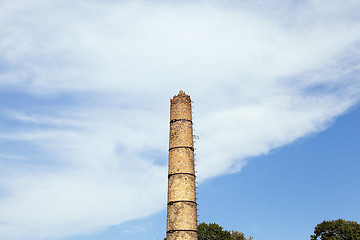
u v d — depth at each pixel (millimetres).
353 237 53750
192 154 48375
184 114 50000
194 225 44250
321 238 57531
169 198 45938
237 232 77625
